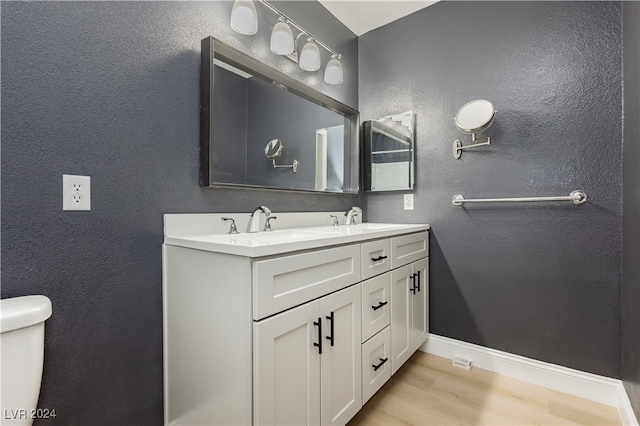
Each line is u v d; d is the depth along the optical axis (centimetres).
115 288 110
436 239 206
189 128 131
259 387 90
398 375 178
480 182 189
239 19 137
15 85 89
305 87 186
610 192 152
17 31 89
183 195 129
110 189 108
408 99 219
